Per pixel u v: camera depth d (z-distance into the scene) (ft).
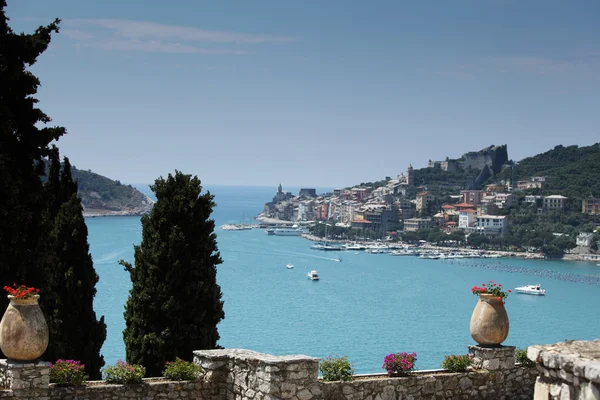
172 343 82.89
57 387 58.80
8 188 83.05
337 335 454.40
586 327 530.27
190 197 86.58
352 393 61.05
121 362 63.10
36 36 92.58
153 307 83.66
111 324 402.72
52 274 88.63
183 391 62.13
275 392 57.06
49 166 95.96
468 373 66.03
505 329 68.03
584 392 29.12
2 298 82.64
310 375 58.59
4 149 86.74
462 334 474.49
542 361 31.01
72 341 88.89
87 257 91.76
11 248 82.94
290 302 600.39
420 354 400.06
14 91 89.56
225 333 446.60
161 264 84.43
